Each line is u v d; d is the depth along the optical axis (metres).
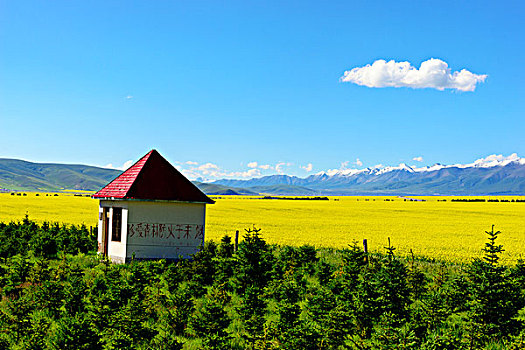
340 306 15.58
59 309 17.02
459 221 76.06
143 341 14.17
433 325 15.50
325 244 41.38
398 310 16.33
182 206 30.53
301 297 20.50
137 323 14.43
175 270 22.02
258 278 22.03
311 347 13.23
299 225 63.88
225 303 19.56
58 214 71.94
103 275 22.48
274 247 36.91
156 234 29.84
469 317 15.50
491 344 14.70
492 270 15.64
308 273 26.05
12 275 20.27
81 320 13.20
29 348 12.99
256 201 153.00
